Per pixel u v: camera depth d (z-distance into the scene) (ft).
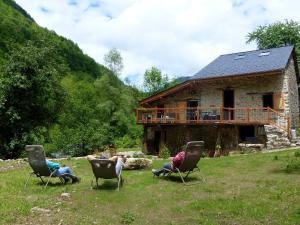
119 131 144.77
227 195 26.61
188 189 28.84
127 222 20.88
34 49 68.23
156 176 34.63
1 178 34.68
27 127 67.92
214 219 21.13
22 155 66.28
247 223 20.31
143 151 80.43
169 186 29.94
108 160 28.45
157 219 21.57
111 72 171.12
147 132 81.61
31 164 30.91
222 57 92.79
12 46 68.95
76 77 182.50
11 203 24.35
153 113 83.56
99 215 22.38
